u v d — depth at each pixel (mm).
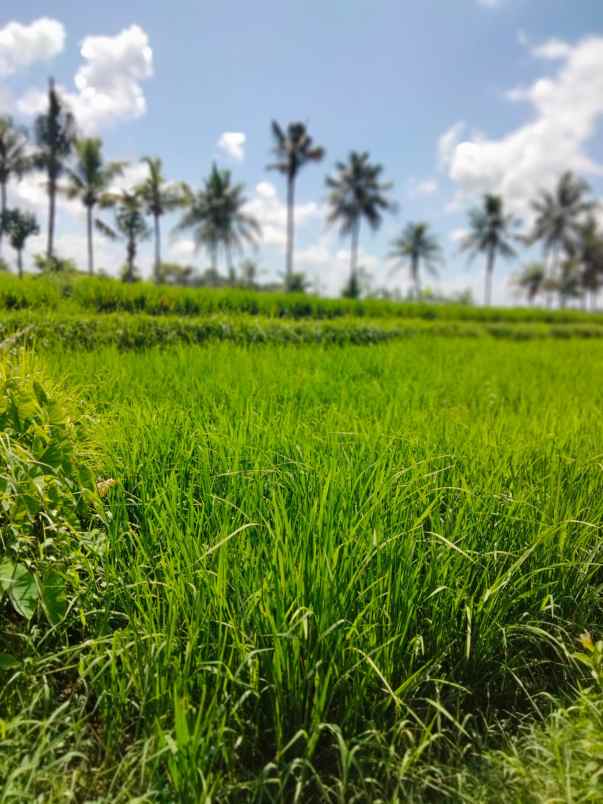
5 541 2213
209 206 45750
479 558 2449
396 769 1845
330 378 5680
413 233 62062
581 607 2656
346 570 2092
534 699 2336
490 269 58938
